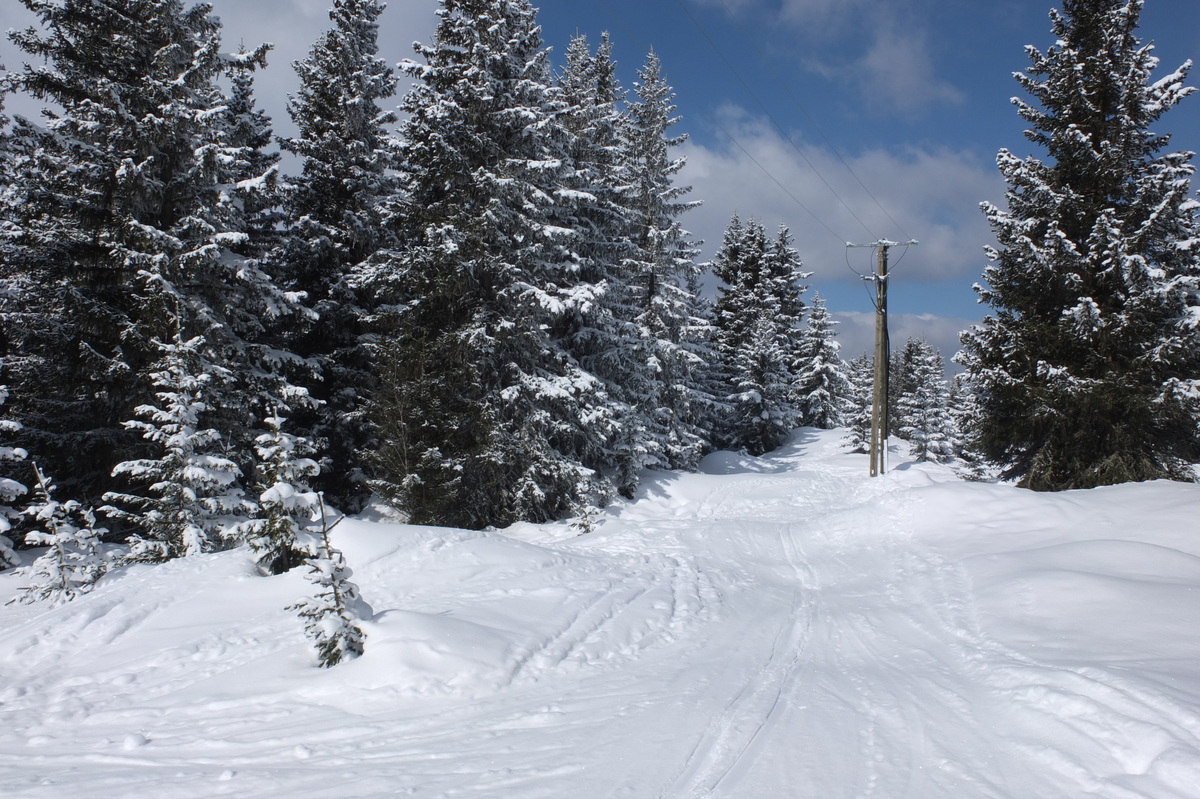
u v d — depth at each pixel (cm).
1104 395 1566
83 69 1567
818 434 4256
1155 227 1600
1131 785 382
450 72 1803
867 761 462
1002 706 541
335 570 736
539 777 459
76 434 1623
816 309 4841
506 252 1842
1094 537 1108
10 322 1623
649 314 2611
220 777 479
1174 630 638
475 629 777
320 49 2219
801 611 1016
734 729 538
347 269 2097
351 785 455
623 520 1877
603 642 823
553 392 1831
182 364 1416
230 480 1415
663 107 2672
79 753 552
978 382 1827
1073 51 1766
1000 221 1811
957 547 1236
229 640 848
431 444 1673
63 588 1123
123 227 1494
